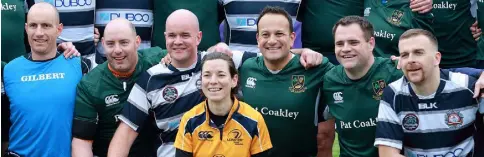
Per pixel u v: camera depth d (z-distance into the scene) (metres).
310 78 6.19
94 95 6.29
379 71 5.94
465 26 7.98
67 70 6.46
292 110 6.14
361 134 6.01
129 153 6.43
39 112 6.30
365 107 5.95
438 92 5.54
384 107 5.68
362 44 5.82
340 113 6.07
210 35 7.63
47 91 6.35
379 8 7.55
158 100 6.16
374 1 7.61
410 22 7.39
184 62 6.15
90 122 6.30
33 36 6.34
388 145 5.62
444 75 5.61
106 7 7.63
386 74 5.91
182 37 6.06
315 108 6.22
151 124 6.36
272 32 6.02
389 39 7.44
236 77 5.66
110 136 6.43
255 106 6.21
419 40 5.44
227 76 5.55
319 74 6.21
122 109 6.24
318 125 6.50
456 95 5.54
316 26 7.90
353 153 6.09
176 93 6.15
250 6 7.63
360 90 5.97
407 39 5.49
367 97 5.95
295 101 6.14
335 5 7.82
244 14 7.65
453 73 5.63
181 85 6.16
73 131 6.32
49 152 6.29
